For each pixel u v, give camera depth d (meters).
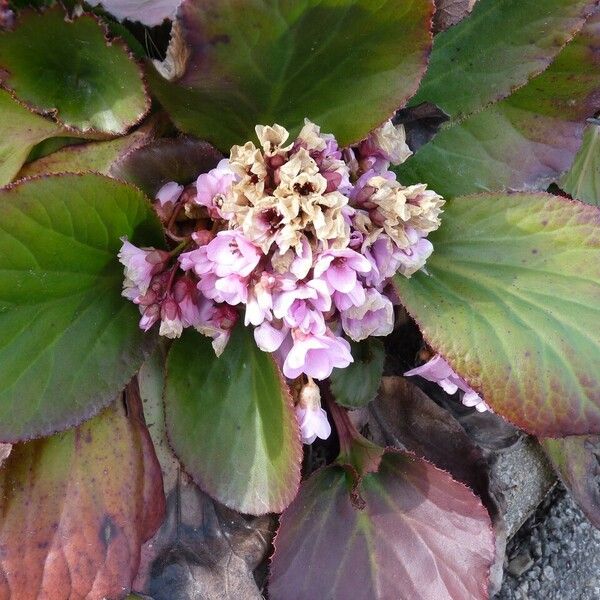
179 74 0.18
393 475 0.24
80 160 0.22
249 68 0.19
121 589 0.21
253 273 0.19
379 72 0.20
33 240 0.18
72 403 0.20
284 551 0.22
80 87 0.22
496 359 0.21
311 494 0.23
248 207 0.18
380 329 0.21
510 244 0.22
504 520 0.27
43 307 0.19
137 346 0.21
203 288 0.19
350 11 0.18
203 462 0.22
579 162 0.29
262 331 0.19
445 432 0.26
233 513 0.24
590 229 0.22
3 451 0.21
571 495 0.27
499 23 0.23
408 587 0.23
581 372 0.21
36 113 0.22
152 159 0.21
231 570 0.23
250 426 0.22
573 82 0.25
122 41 0.19
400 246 0.20
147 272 0.19
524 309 0.22
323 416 0.22
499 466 0.29
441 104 0.24
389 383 0.27
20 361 0.19
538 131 0.25
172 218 0.21
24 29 0.19
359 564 0.23
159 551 0.23
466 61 0.24
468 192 0.24
